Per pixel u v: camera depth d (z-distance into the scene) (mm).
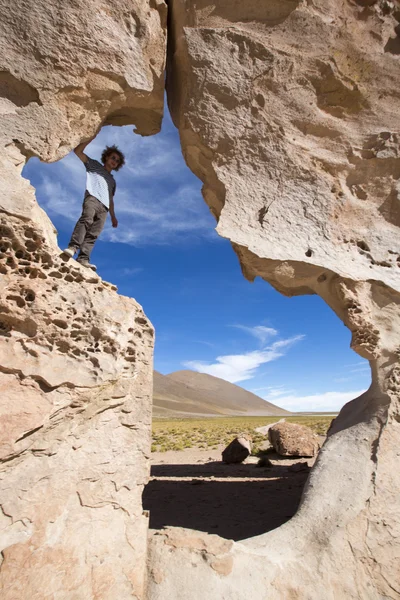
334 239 4895
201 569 3426
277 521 5168
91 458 3398
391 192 5230
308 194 4945
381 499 4004
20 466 3100
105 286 3918
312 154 5062
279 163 4922
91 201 4109
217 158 4820
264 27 5105
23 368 3234
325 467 4332
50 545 3016
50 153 3908
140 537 3412
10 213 3408
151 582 3324
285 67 5031
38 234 3508
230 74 4891
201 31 4910
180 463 12359
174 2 5039
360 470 4152
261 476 9336
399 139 5230
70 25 4008
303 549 3770
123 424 3646
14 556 2861
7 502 2961
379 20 5484
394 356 4660
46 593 2891
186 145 5188
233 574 3418
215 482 8336
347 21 5312
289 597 3396
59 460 3256
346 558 3707
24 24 3871
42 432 3240
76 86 4035
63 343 3480
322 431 21797
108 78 4215
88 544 3160
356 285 4762
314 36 5160
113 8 4238
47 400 3270
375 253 4996
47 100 3914
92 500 3299
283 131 4996
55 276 3609
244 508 5934
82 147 4379
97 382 3504
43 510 3072
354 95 5305
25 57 3842
